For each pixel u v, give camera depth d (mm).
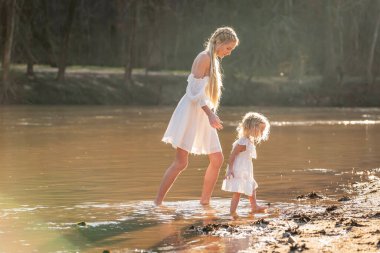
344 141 20438
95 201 9719
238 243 6965
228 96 60000
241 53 62438
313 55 64562
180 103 10016
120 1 63438
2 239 7281
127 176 12391
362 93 61594
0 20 53969
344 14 64062
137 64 67938
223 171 13539
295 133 23984
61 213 8781
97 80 58438
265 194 10312
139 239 7270
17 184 11344
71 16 57250
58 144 19172
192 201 9820
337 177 12117
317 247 6590
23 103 53531
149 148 17969
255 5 63188
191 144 9844
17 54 56594
